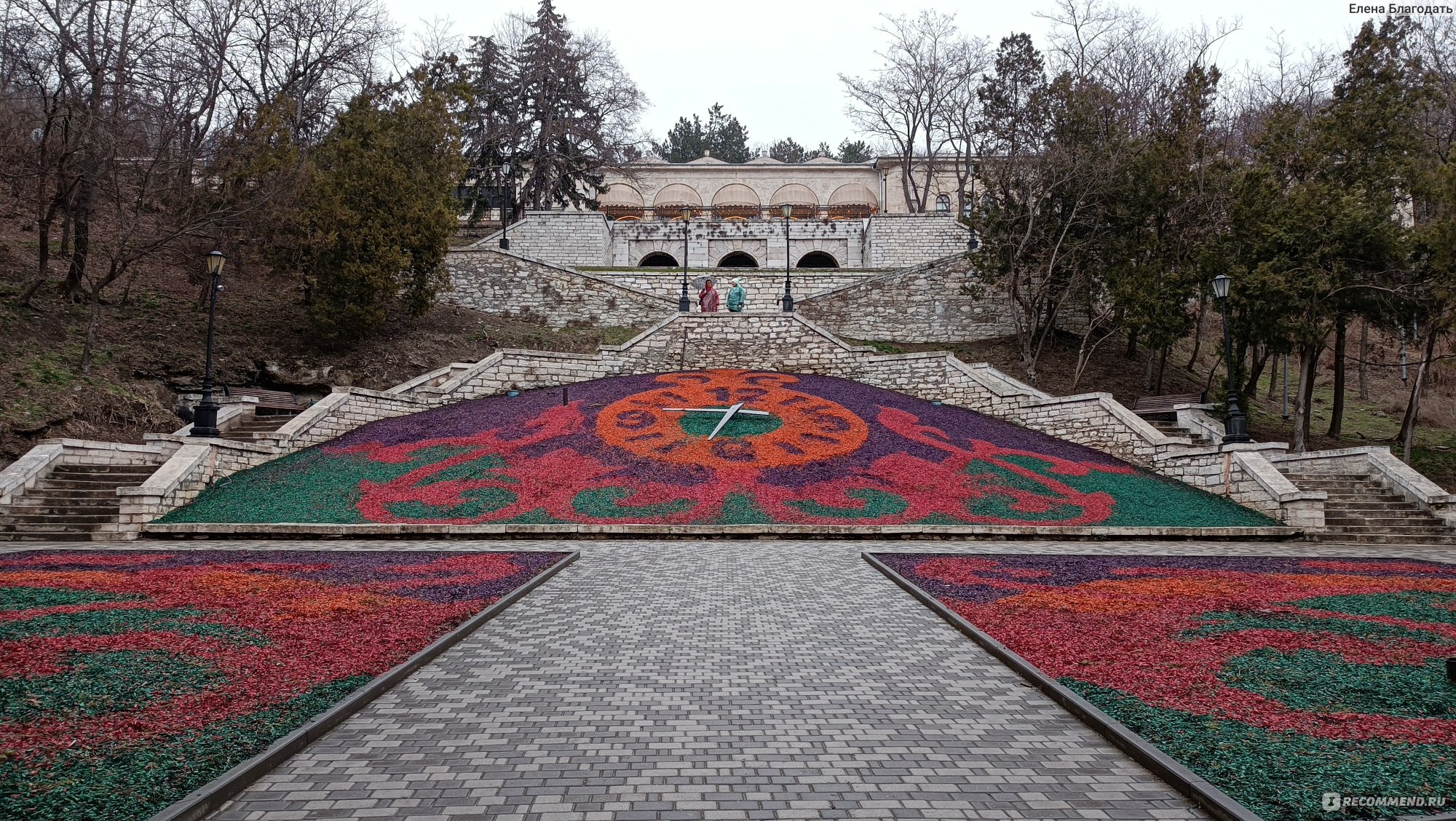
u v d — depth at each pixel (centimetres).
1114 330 3059
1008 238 3109
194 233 2684
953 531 1714
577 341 3369
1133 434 2227
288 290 3253
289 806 486
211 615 912
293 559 1334
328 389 2780
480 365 2656
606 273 3947
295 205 2836
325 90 3938
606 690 718
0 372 2211
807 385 2727
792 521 1767
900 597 1120
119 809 468
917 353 2866
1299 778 511
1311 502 1750
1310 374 2461
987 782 529
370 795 502
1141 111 3834
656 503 1852
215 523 1672
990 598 1057
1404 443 2462
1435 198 2366
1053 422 2438
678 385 2670
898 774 542
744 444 2186
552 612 1012
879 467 2059
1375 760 538
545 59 5353
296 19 3875
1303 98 3966
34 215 3284
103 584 1077
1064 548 1588
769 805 493
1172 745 566
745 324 3000
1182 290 2705
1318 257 2305
